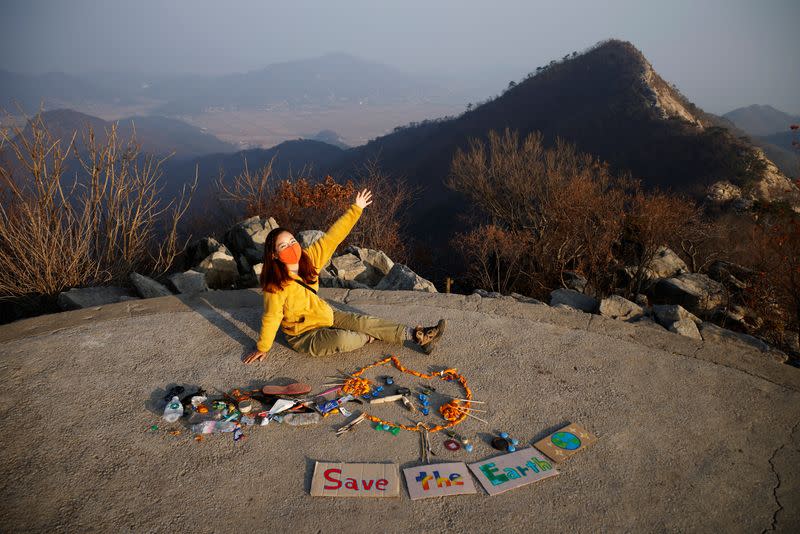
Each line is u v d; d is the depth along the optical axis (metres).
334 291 5.32
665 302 9.98
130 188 7.02
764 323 8.93
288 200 13.34
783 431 3.27
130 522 2.58
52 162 6.02
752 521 2.62
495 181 24.47
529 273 16.03
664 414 3.42
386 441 3.20
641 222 13.40
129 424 3.30
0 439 3.13
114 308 4.83
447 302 5.04
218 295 5.13
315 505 2.71
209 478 2.88
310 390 3.64
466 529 2.56
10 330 4.41
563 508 2.70
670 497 2.77
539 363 4.01
